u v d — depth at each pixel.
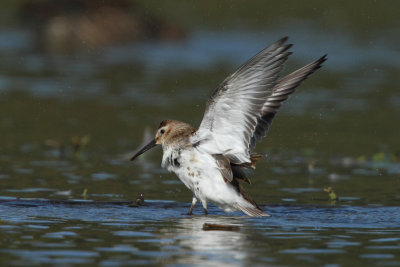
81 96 20.72
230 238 8.70
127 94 21.08
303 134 17.03
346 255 7.96
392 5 36.84
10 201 10.80
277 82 9.98
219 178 10.03
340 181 12.96
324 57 10.18
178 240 8.56
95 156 14.77
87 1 31.31
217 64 26.00
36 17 31.27
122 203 10.93
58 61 26.38
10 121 17.64
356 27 33.38
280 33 31.69
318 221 9.84
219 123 9.68
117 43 30.39
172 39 30.72
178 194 11.79
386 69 25.72
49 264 7.43
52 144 15.55
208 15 34.38
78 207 10.53
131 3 32.00
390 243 8.52
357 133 17.17
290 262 7.66
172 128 10.62
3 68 24.52
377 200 11.40
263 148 15.76
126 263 7.52
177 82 22.91
